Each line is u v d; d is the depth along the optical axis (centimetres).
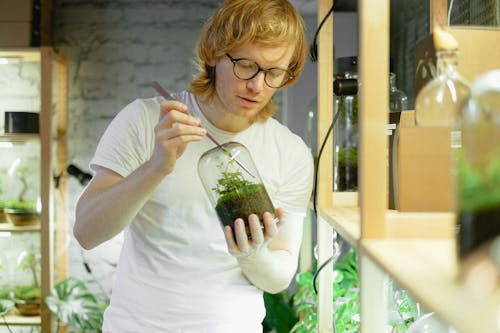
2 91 430
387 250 71
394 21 339
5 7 388
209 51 147
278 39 138
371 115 80
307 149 176
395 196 106
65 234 422
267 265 157
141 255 160
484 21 140
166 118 132
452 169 96
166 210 156
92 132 439
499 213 51
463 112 56
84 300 379
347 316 200
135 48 440
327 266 151
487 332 39
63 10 438
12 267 420
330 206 151
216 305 158
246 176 132
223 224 133
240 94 143
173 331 156
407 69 302
